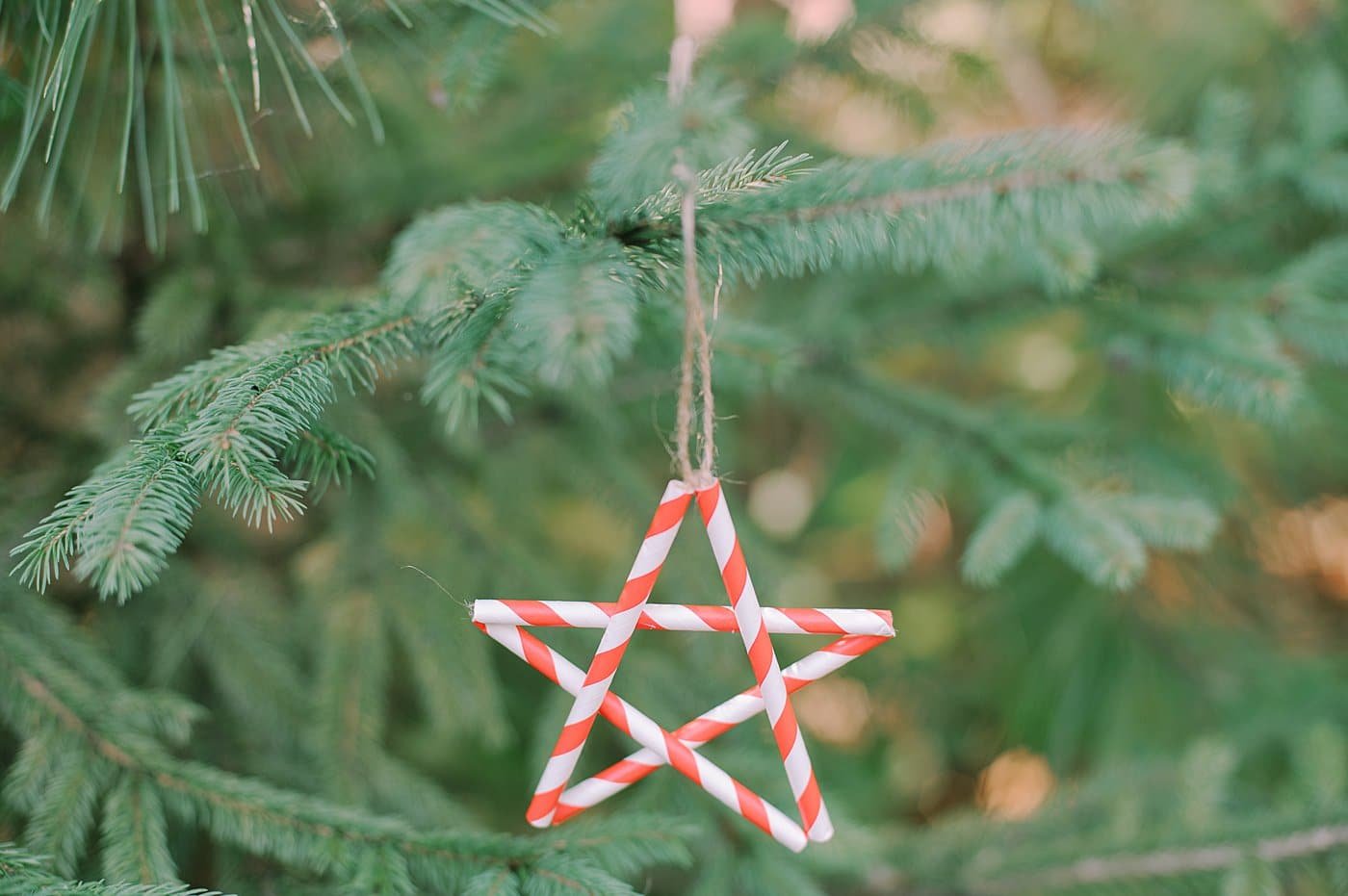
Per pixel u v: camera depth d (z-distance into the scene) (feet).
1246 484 3.49
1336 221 2.73
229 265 2.26
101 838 1.88
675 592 2.45
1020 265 2.39
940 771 4.10
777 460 4.73
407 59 2.13
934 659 4.04
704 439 1.66
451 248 1.72
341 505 2.43
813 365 2.74
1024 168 1.78
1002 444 2.49
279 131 2.22
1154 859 2.24
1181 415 3.26
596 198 1.71
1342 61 2.90
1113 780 2.52
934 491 2.51
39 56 1.84
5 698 1.95
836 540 4.75
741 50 2.41
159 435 1.69
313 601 2.36
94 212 2.11
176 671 2.26
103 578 1.60
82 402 2.30
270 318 2.01
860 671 3.81
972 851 2.38
